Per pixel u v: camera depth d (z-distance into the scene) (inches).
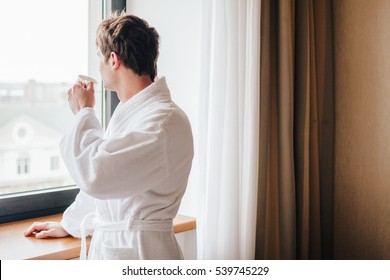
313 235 70.2
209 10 56.6
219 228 57.4
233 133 57.1
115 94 70.5
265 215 64.1
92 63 70.5
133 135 39.0
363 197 69.8
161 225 42.3
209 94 56.7
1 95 58.7
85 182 37.7
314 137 70.0
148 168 38.8
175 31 66.4
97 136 40.7
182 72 65.9
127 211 41.9
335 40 71.8
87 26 69.5
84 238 46.3
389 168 67.0
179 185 43.2
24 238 50.8
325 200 72.3
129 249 40.7
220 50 56.1
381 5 67.0
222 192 57.3
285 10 63.1
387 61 66.6
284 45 63.3
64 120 66.5
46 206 61.2
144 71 43.5
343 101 71.3
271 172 67.7
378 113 67.8
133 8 71.9
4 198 56.7
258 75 60.6
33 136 62.5
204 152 57.0
